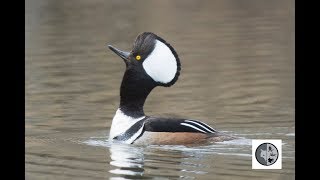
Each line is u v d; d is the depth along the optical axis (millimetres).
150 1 35500
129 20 29953
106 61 21969
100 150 12773
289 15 30531
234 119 14984
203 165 11656
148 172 11359
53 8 32375
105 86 18484
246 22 29172
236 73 20047
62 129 14367
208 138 12938
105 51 23531
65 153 12633
